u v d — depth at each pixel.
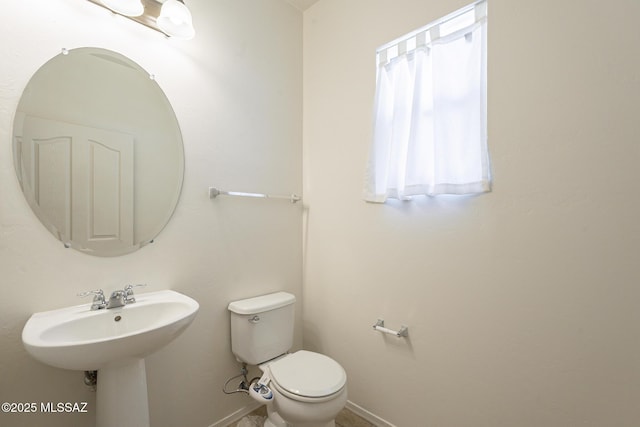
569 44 1.09
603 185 1.03
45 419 1.11
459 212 1.38
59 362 0.86
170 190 1.46
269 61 1.92
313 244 2.06
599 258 1.04
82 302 1.19
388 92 1.65
